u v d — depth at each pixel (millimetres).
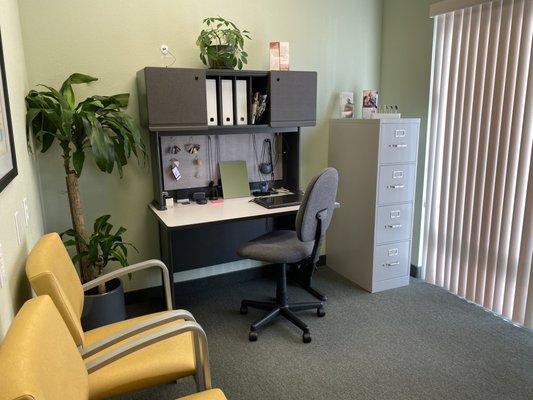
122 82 2590
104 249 2271
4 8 1703
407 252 3098
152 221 2824
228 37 2594
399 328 2492
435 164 3010
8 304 1272
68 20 2391
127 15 2529
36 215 2137
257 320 2572
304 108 2822
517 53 2363
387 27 3338
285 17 3004
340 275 3346
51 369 856
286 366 2121
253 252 2330
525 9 2281
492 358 2178
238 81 2682
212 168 2965
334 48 3236
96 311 2205
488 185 2600
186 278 3014
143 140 2701
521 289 2465
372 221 2922
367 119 2873
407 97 3211
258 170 3145
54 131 2166
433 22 2904
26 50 2318
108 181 2656
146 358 1416
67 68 2436
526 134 2354
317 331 2463
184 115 2438
